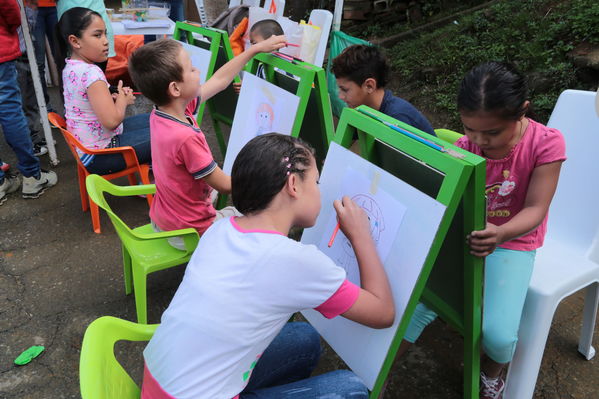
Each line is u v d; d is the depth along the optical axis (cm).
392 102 221
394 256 138
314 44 263
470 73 156
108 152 295
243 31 388
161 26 422
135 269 218
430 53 525
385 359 142
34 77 367
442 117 457
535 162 167
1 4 299
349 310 129
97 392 106
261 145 128
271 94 256
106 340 129
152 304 259
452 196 122
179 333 120
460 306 158
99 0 386
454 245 146
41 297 262
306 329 170
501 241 156
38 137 416
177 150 207
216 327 117
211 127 477
